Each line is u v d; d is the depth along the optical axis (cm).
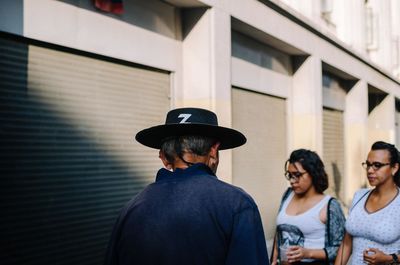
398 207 372
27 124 483
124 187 606
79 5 539
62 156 519
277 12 930
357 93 1523
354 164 1505
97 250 560
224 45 748
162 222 223
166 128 240
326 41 1202
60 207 513
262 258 218
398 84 2039
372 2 1822
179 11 727
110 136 588
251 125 927
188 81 729
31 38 484
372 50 1791
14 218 463
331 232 392
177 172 235
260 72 958
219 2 734
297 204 414
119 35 598
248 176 902
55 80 517
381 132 1911
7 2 459
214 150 245
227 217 216
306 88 1108
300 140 1106
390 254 369
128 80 625
